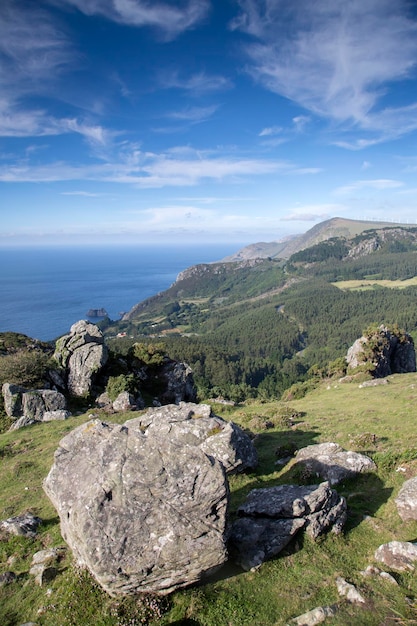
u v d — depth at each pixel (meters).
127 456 13.89
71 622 11.60
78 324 54.56
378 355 61.16
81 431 18.69
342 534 14.55
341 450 21.09
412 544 12.96
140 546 12.07
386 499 16.81
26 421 37.84
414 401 34.72
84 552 12.33
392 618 10.78
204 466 13.14
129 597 11.99
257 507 15.07
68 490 14.73
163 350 59.16
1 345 56.72
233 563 13.26
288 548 13.82
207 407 23.47
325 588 12.15
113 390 45.34
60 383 47.31
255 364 193.00
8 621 12.48
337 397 44.22
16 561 15.86
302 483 18.81
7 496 22.89
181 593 12.26
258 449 25.81
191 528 12.26
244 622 11.22
